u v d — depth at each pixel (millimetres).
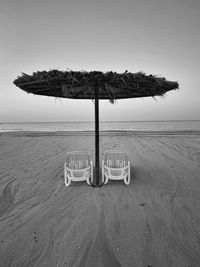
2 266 2131
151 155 7840
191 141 12023
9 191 4230
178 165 6227
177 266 2102
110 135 17266
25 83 3691
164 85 3871
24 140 13742
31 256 2268
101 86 4062
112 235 2625
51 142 12547
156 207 3428
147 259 2195
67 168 4473
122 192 4102
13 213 3273
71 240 2537
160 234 2641
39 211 3332
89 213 3232
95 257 2232
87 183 4582
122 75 3348
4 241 2535
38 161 7008
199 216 3119
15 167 6180
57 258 2230
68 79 3377
